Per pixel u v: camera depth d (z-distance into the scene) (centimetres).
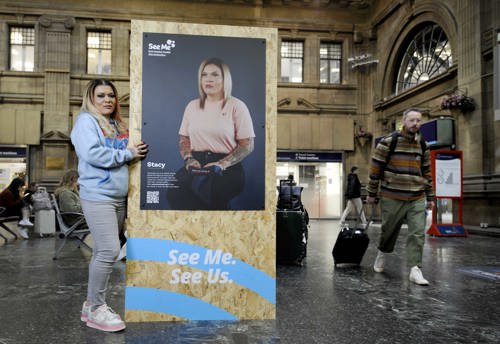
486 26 1215
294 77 2077
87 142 293
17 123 1878
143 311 321
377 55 2012
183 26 333
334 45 2112
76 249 782
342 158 2047
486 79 1207
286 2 2030
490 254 712
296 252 594
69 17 1925
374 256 686
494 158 1174
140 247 321
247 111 338
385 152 500
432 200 502
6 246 829
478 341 288
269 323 322
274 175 340
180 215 326
